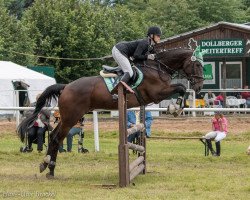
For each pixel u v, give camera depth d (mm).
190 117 28141
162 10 55688
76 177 11750
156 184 10750
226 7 56469
